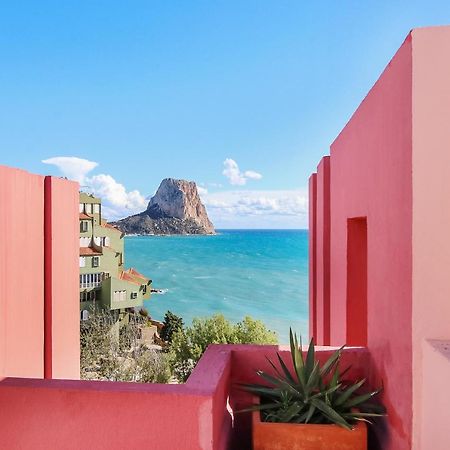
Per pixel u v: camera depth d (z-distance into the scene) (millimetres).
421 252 2363
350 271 4504
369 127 3404
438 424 2186
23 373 4723
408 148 2430
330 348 3594
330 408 2896
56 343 5430
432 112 2344
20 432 2619
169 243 154750
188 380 2771
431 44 2350
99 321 28109
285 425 2879
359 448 2812
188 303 79000
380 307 3066
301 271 108250
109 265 38156
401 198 2564
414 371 2377
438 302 2348
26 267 4828
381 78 3008
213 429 2512
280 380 3178
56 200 5496
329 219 6180
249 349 3527
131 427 2547
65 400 2600
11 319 4465
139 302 39219
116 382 2717
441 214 2340
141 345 24172
